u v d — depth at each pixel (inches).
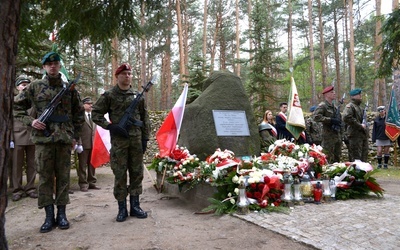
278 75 882.8
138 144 166.1
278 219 150.3
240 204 162.1
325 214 155.8
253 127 248.8
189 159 210.4
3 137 77.6
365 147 280.5
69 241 134.9
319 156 206.8
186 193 210.1
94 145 255.3
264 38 487.8
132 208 169.3
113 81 684.7
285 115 320.8
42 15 167.9
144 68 649.6
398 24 346.6
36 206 203.9
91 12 165.6
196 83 441.1
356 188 197.3
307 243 120.3
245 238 130.9
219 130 233.3
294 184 177.9
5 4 77.2
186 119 248.1
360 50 1050.7
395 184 272.8
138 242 131.0
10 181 267.3
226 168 176.7
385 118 398.0
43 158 149.9
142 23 581.6
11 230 153.6
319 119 255.0
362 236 124.7
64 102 154.6
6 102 77.9
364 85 1032.2
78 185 285.0
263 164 189.0
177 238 134.5
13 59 80.0
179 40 656.4
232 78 255.1
